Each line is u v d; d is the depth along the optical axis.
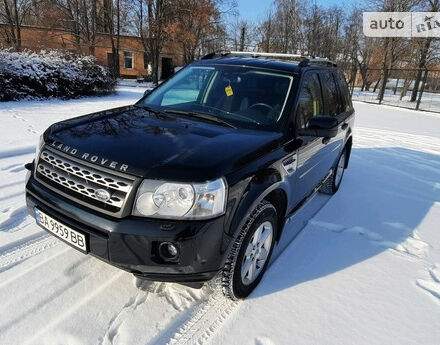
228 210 2.10
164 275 2.05
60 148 2.29
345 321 2.46
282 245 3.36
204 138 2.46
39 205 2.29
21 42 25.38
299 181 3.13
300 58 3.89
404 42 26.61
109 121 2.70
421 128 12.13
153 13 26.34
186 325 2.30
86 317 2.27
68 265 2.74
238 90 3.22
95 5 26.44
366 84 35.84
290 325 2.38
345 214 4.21
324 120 2.88
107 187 2.04
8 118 7.87
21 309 2.28
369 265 3.15
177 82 3.61
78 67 13.02
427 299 2.76
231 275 2.32
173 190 1.98
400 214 4.36
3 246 2.89
